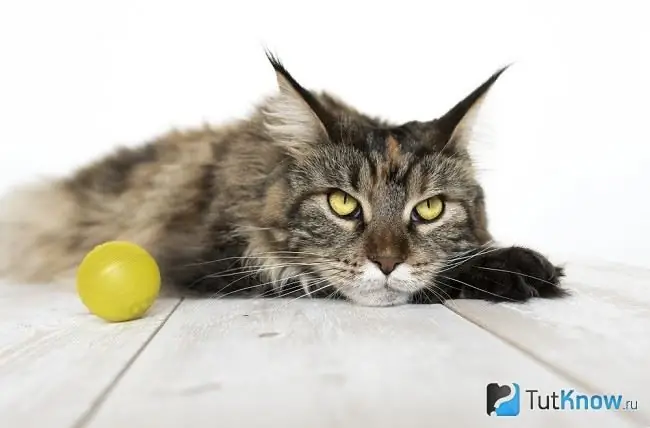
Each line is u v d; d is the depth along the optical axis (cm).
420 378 22
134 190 46
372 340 28
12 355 26
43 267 47
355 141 38
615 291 40
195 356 25
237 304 37
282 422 19
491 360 24
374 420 19
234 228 39
